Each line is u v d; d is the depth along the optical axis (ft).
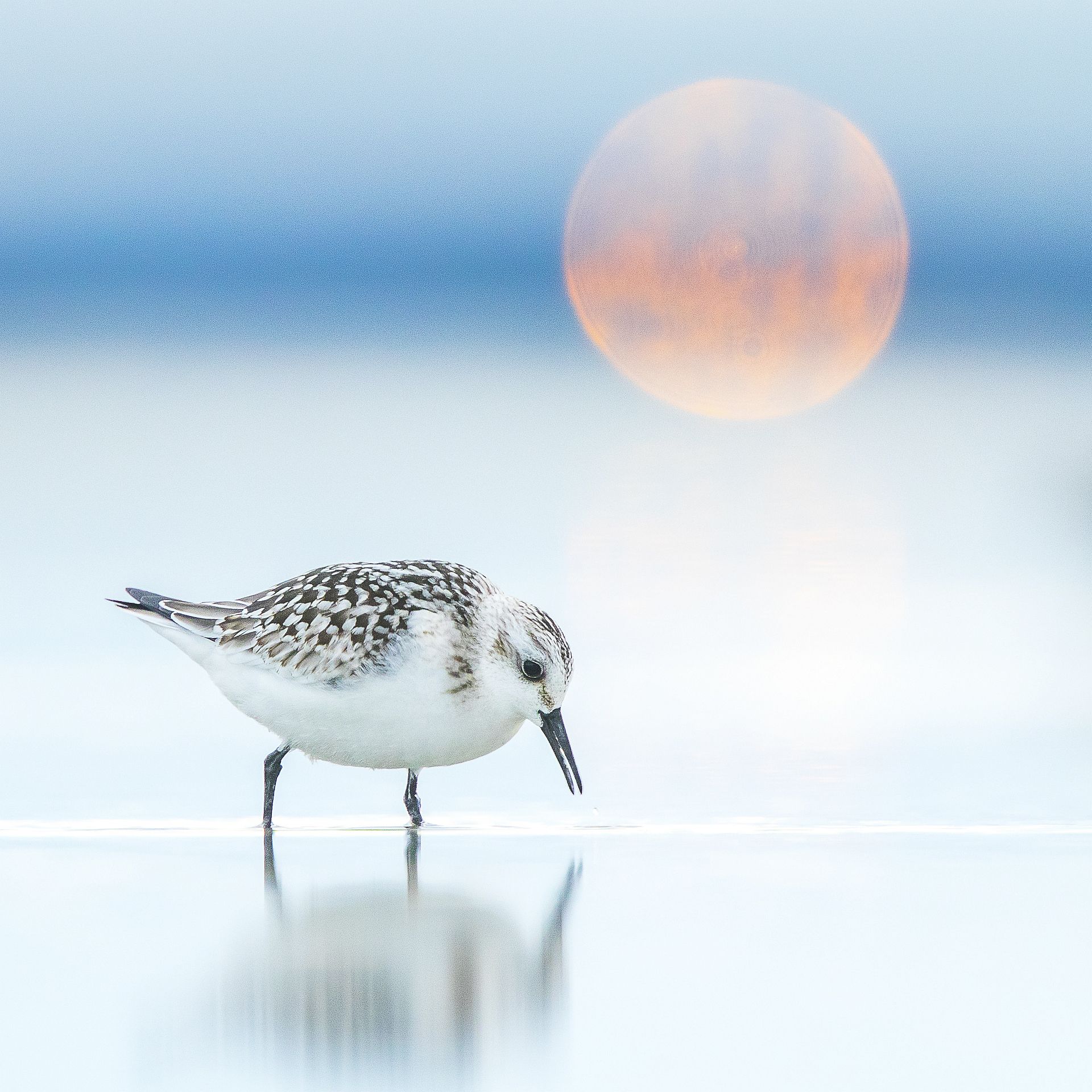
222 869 33.68
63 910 30.66
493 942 28.53
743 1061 23.31
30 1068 23.03
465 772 42.29
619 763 42.63
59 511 77.41
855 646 55.26
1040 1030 24.45
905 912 30.22
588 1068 23.11
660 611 59.93
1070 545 73.36
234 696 38.17
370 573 37.63
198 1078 22.66
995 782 40.42
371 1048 23.81
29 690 49.01
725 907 30.63
